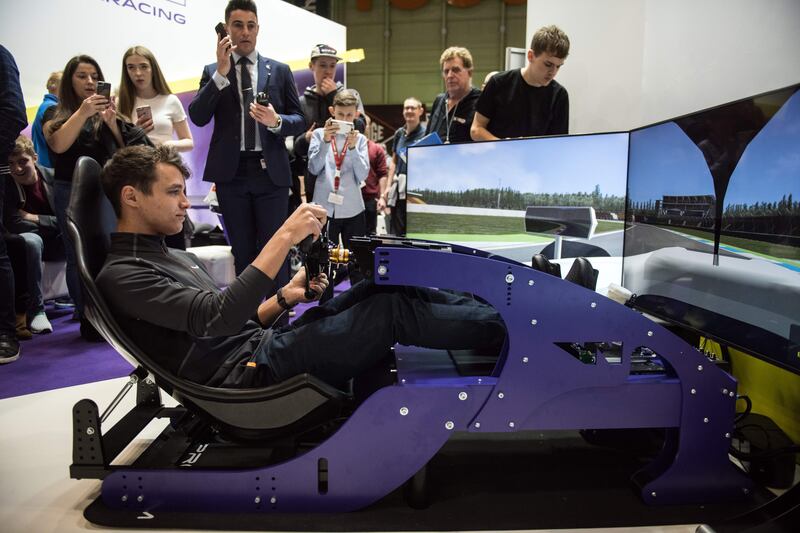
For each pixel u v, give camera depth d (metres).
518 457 1.73
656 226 1.87
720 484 1.47
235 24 2.82
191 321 1.33
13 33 3.63
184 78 4.71
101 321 1.32
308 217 1.41
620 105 3.03
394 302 1.47
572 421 1.43
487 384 1.40
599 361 1.41
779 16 2.28
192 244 4.79
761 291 1.38
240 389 1.41
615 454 1.75
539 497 1.49
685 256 1.71
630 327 1.41
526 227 2.27
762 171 1.36
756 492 1.48
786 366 1.28
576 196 2.15
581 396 1.43
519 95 2.78
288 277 3.14
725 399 1.45
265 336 1.59
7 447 1.85
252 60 2.94
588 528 1.36
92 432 1.42
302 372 1.45
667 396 1.44
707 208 1.59
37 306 3.36
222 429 1.46
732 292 1.49
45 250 3.85
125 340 1.34
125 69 3.38
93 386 2.44
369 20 10.25
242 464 1.66
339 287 5.01
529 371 1.40
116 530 1.37
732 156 1.48
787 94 1.28
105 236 1.53
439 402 1.39
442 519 1.39
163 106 3.50
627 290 1.97
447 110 3.49
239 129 2.87
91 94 2.97
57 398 2.29
